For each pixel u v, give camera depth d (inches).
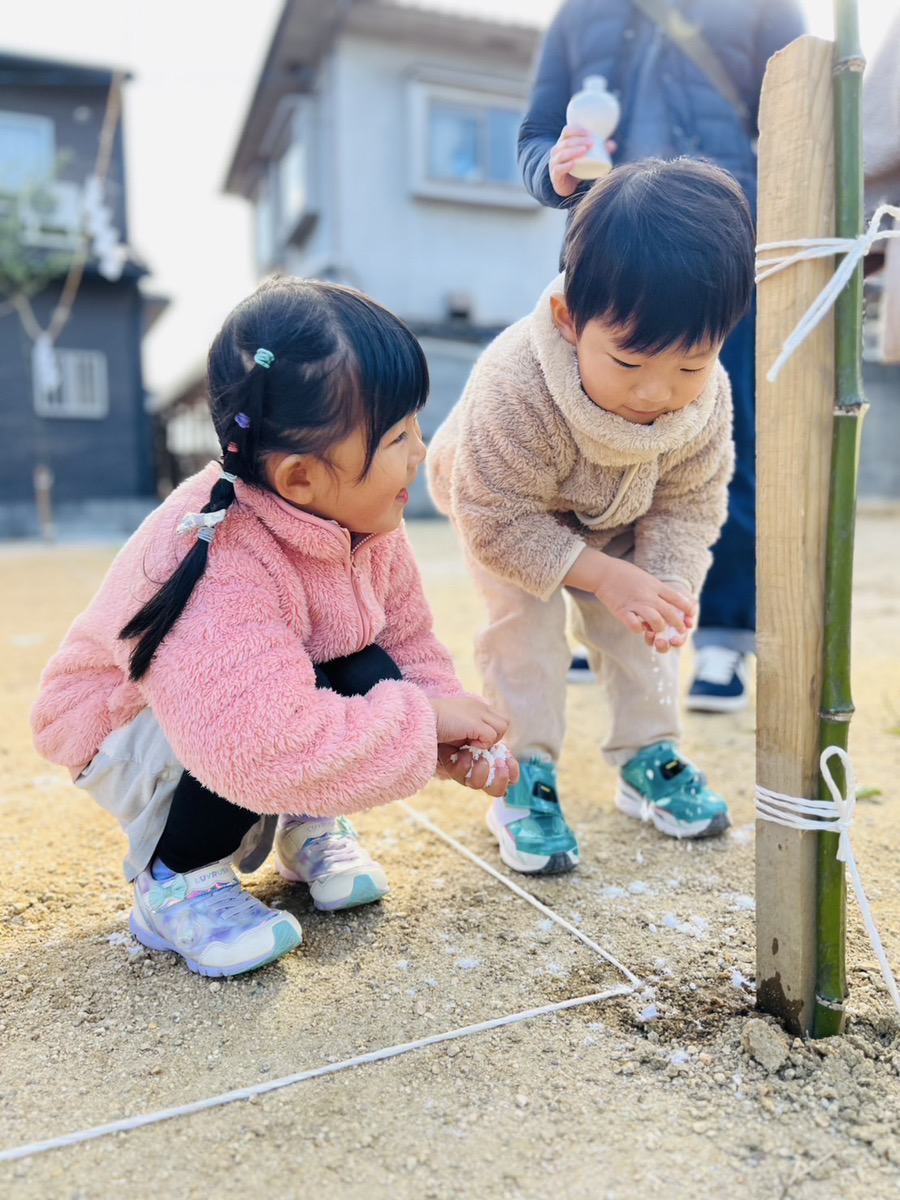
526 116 69.4
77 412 443.5
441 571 212.5
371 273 397.4
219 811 45.9
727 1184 32.0
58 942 49.6
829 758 37.9
